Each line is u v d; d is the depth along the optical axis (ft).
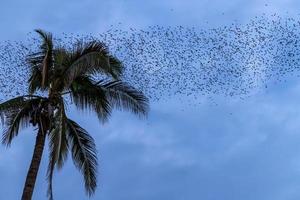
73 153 82.02
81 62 76.64
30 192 74.49
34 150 76.89
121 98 82.99
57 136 73.92
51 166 72.18
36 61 82.38
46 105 78.28
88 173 81.71
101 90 82.48
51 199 71.46
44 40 79.30
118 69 82.23
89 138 83.05
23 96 79.30
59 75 79.41
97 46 77.51
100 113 83.05
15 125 80.33
